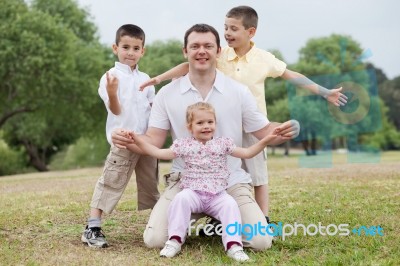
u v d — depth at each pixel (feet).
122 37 14.82
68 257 12.66
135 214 19.10
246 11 14.96
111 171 14.40
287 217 17.04
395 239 13.47
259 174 14.90
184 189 13.19
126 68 14.85
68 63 79.25
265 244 13.08
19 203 22.66
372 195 20.68
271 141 12.99
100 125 98.22
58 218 18.33
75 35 94.27
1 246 14.05
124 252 13.38
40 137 108.06
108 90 13.37
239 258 12.15
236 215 12.76
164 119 14.34
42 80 74.90
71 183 34.14
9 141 115.34
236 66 15.25
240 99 13.99
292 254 12.76
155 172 15.31
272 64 14.98
